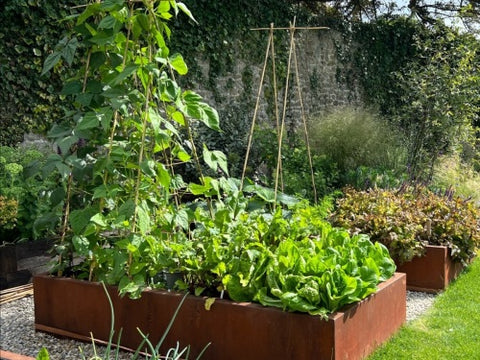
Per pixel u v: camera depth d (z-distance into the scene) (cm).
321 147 862
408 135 969
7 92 604
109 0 277
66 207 316
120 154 283
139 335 283
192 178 704
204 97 878
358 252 306
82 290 298
